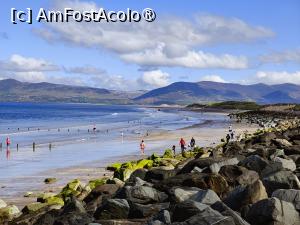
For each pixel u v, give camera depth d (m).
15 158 51.09
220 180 15.75
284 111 198.38
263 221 10.80
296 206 11.42
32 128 112.12
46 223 15.19
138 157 50.59
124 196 14.68
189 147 60.03
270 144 32.50
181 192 14.27
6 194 29.38
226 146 36.09
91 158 50.12
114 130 101.25
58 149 61.28
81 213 13.88
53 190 30.81
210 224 10.16
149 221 11.83
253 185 12.68
